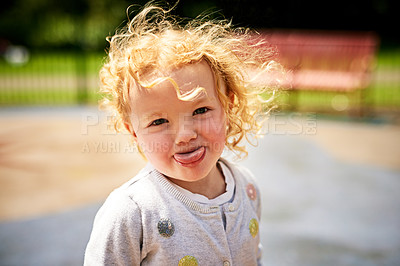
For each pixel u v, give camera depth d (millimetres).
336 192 3705
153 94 1045
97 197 3531
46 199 3482
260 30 2400
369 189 3775
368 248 2797
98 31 17078
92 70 11109
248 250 1217
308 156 4684
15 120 6180
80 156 4508
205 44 1174
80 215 3221
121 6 16438
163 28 1399
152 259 1109
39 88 8844
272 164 4406
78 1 17125
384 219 3195
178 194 1137
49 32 18703
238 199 1247
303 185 3863
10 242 2840
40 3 19109
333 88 6375
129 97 1106
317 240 2898
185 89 1063
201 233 1123
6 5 19938
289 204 3459
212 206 1160
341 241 2885
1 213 3234
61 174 4020
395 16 17375
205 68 1121
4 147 4816
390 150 4895
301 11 11773
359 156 4691
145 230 1097
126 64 1109
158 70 1070
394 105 7199
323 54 6883
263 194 3654
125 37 1366
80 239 2896
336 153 4785
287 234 2979
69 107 7125
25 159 4422
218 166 1302
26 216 3193
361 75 6590
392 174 4137
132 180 1185
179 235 1104
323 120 6309
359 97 7383
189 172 1078
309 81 6527
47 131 5500
